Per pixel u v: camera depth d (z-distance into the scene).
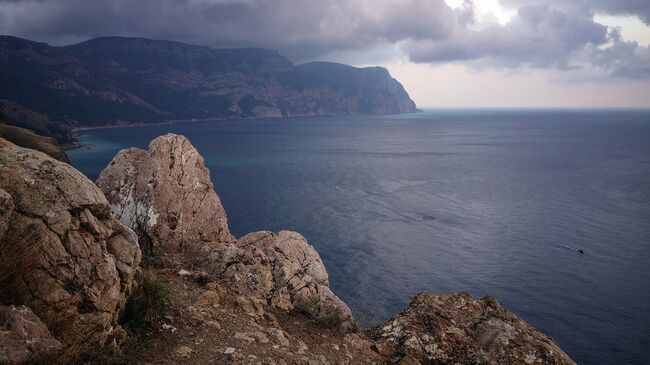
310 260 12.56
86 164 142.50
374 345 9.43
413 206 92.12
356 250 64.56
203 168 13.62
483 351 9.22
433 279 55.22
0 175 6.50
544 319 46.34
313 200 95.69
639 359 39.50
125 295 7.29
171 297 8.86
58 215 6.47
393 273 56.69
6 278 5.81
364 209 88.69
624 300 50.25
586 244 68.69
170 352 6.96
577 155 183.62
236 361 7.11
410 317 10.29
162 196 12.48
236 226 75.25
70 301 6.04
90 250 6.61
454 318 10.26
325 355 8.56
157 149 13.15
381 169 144.12
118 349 6.39
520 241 70.12
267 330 8.61
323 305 10.84
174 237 12.13
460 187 114.25
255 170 138.75
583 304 49.44
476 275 56.75
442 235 72.69
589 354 40.31
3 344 4.91
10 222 6.11
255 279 10.88
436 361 9.16
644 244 68.56
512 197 102.00
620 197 101.31
